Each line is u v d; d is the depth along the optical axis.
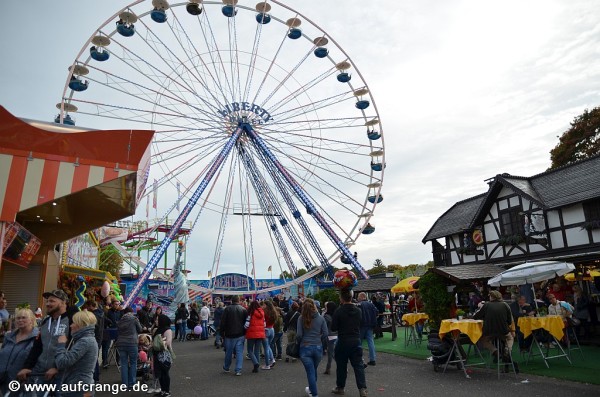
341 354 6.97
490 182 18.28
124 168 8.67
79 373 4.42
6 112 7.81
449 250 20.69
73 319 4.57
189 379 9.16
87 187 8.36
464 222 20.08
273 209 23.61
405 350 12.45
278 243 25.08
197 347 15.93
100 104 18.19
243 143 22.50
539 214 16.06
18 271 12.27
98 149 8.55
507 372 8.59
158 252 19.23
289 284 23.31
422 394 7.11
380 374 9.01
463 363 9.17
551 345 11.61
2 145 8.05
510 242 16.97
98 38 18.06
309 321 6.99
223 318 9.70
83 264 19.69
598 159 15.59
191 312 20.09
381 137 23.89
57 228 12.72
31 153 8.20
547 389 7.08
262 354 12.60
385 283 17.11
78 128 9.17
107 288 13.16
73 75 17.94
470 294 17.05
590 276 15.77
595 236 14.28
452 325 8.71
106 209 11.70
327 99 23.17
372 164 23.70
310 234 23.48
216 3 20.55
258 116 22.77
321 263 23.78
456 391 7.23
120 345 8.14
